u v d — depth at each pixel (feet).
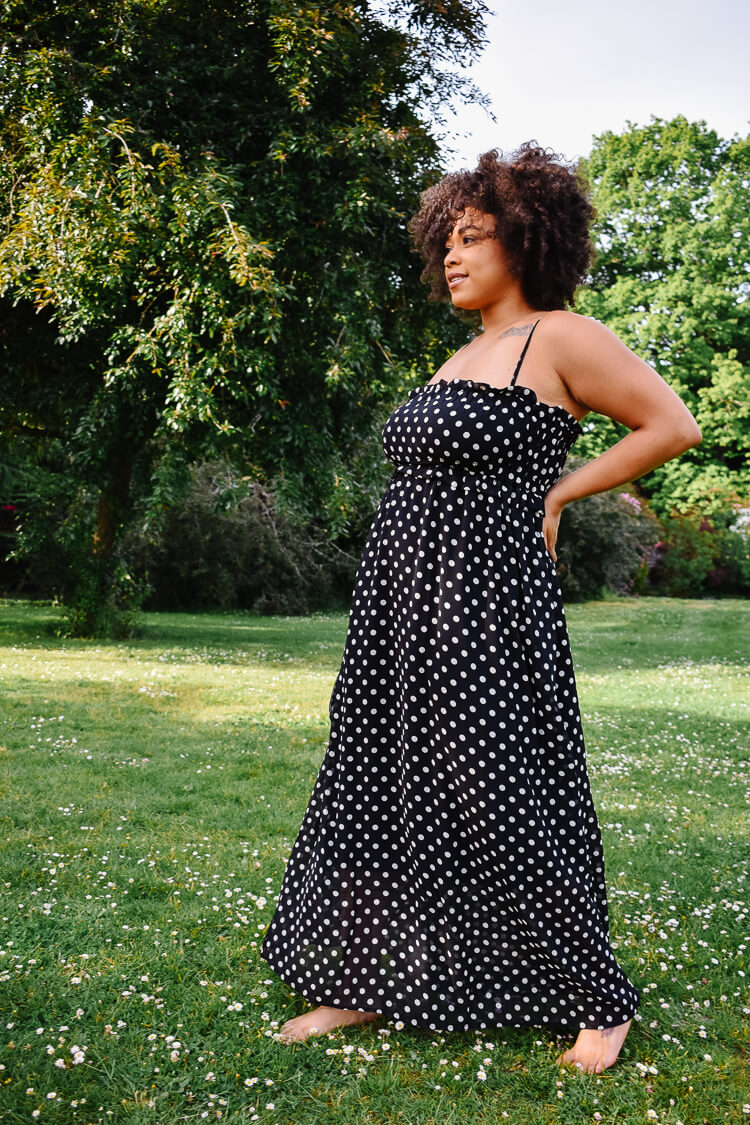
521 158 6.89
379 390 34.19
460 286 7.05
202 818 12.92
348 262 32.99
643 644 48.85
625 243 108.47
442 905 6.64
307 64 30.76
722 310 104.58
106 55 32.30
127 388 32.58
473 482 6.48
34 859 10.75
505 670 6.32
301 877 7.30
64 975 7.63
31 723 19.70
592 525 83.25
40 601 61.52
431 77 35.42
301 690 26.99
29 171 32.63
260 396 32.53
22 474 48.24
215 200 28.81
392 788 6.84
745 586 98.43
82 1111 5.81
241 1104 6.02
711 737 21.91
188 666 32.30
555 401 6.57
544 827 6.33
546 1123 5.96
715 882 11.03
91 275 29.14
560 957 6.47
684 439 6.29
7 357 36.73
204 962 8.07
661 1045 6.98
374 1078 6.36
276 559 65.21
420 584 6.52
